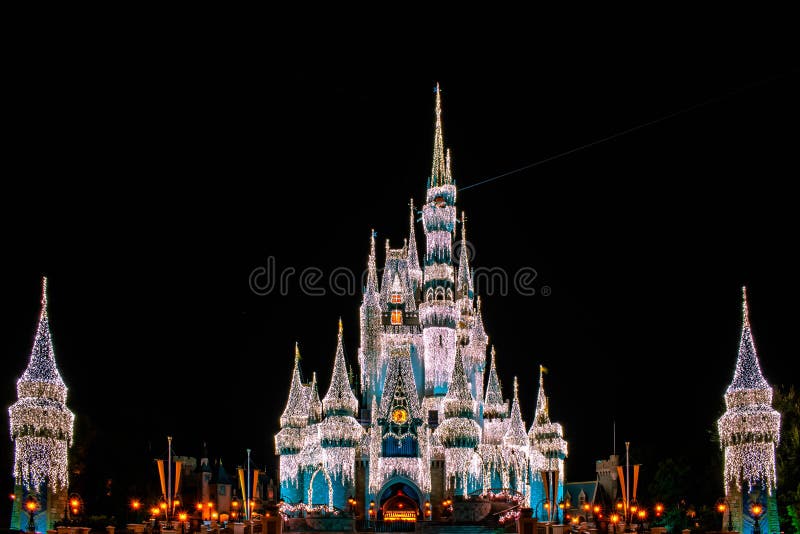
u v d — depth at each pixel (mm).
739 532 77688
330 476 113625
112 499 101688
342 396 116000
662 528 81562
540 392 118750
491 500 106312
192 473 142500
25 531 67188
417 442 114812
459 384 115625
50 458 72875
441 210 133375
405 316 133750
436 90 141000
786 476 87500
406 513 112938
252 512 103625
